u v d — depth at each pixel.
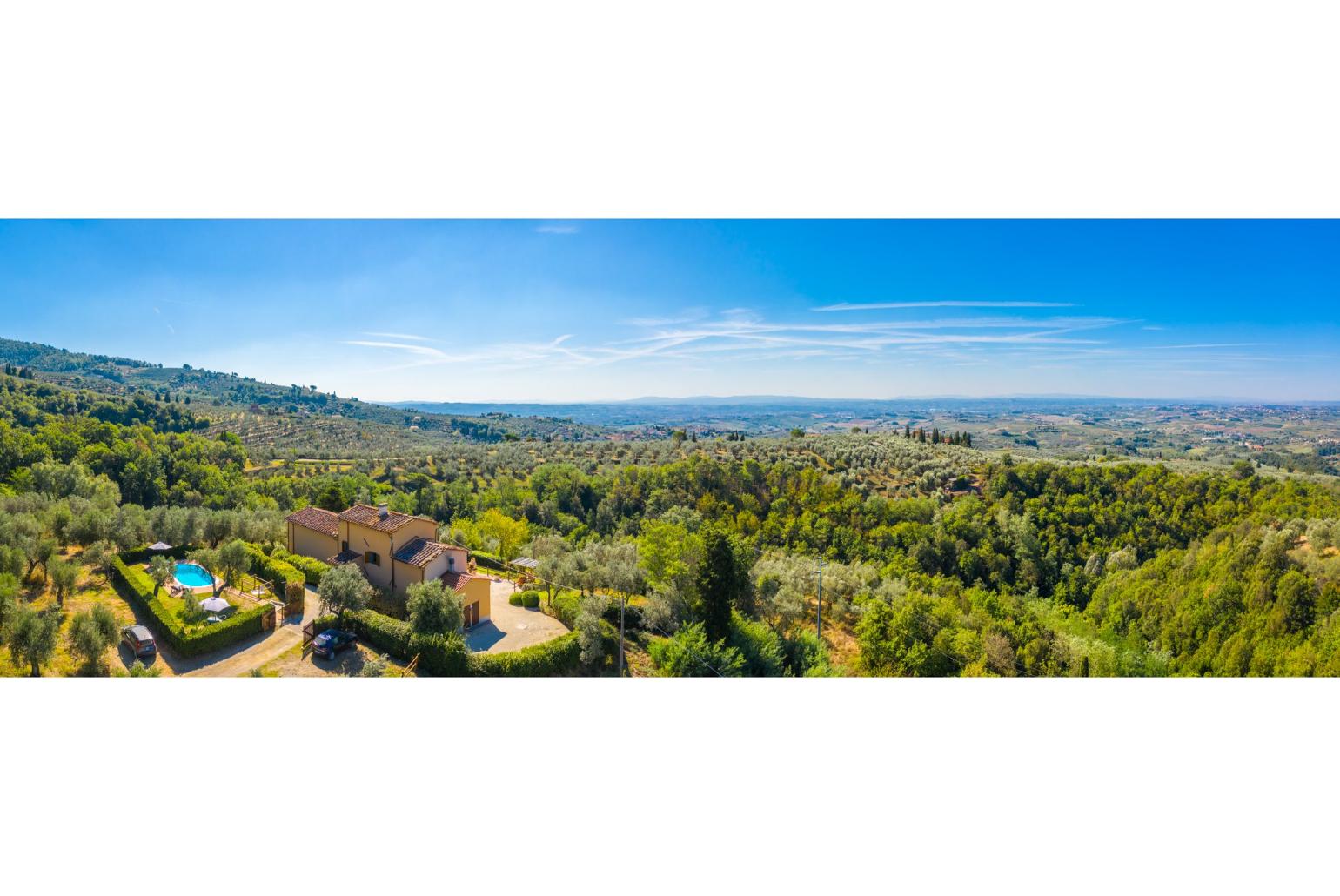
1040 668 39.62
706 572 32.38
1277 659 45.22
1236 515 63.97
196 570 35.81
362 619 27.70
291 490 79.94
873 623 38.06
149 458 75.31
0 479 58.88
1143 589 57.88
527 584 39.19
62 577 28.86
